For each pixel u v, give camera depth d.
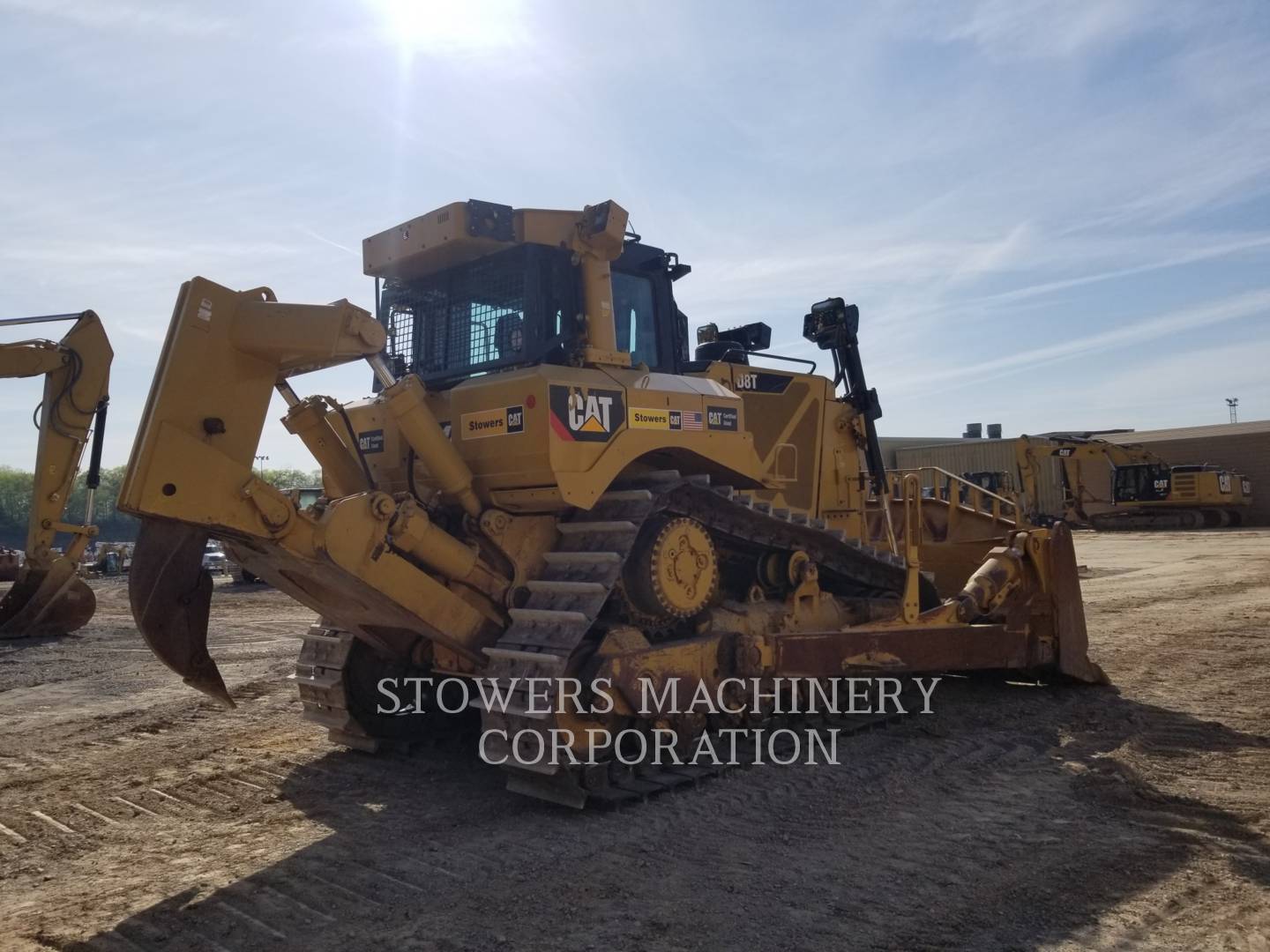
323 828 4.96
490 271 6.20
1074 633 8.12
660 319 6.83
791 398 8.09
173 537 4.58
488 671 5.14
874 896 4.00
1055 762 6.05
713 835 4.76
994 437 58.75
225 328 4.61
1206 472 38.19
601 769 5.20
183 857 4.57
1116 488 40.56
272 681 9.35
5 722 7.67
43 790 5.74
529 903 3.97
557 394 5.20
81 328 11.12
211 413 4.55
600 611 5.54
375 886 4.16
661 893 4.05
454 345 6.43
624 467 5.88
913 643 6.91
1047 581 7.99
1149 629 11.38
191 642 4.82
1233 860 4.33
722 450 6.20
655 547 5.64
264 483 4.66
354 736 6.45
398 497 5.34
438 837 4.77
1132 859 4.37
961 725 7.00
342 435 6.56
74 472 13.52
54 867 4.49
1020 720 7.14
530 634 5.16
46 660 11.12
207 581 4.84
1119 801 5.23
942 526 10.50
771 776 5.75
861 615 7.54
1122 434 53.06
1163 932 3.62
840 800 5.30
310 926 3.79
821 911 3.86
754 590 6.77
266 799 5.48
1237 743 6.39
